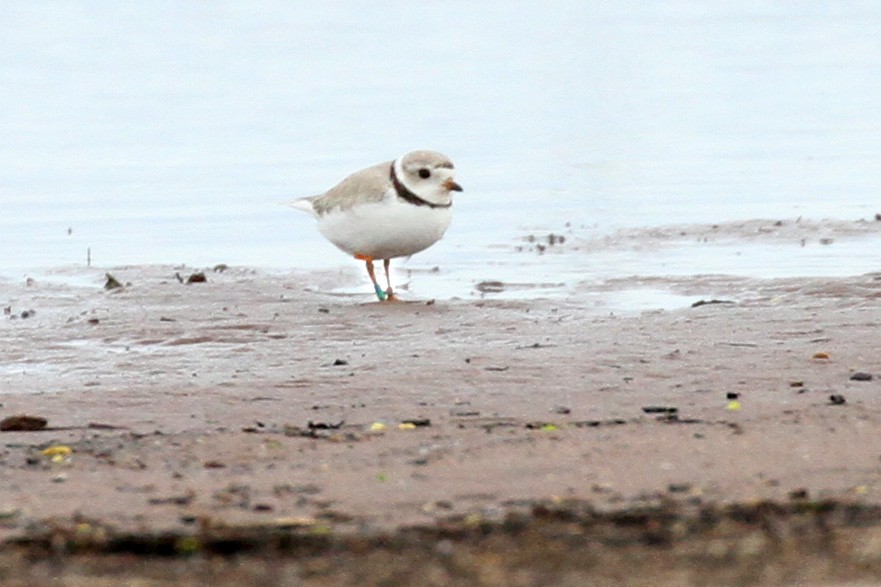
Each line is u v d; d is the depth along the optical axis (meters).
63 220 22.41
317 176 25.59
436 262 18.95
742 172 25.64
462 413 11.00
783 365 12.23
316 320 14.91
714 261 18.38
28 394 11.95
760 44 44.28
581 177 25.41
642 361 12.55
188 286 16.81
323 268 18.64
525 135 29.94
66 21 48.25
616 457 9.52
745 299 15.61
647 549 7.67
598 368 12.34
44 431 10.78
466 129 30.72
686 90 36.16
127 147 28.86
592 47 44.41
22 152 28.39
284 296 16.30
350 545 7.81
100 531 8.05
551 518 8.19
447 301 15.99
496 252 19.53
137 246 20.50
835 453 9.52
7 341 14.27
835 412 10.65
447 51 43.41
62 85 36.81
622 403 11.16
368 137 29.67
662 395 11.37
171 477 9.28
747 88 36.34
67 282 17.75
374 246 15.88
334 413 11.14
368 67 40.22
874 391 11.30
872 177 24.91
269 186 24.84
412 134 30.02
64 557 7.71
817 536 7.82
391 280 17.80
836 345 12.90
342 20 49.75
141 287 16.80
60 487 9.05
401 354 13.19
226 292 16.48
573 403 11.21
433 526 8.08
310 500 8.66
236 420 10.99
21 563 7.62
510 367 12.46
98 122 31.80
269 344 13.91
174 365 13.09
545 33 47.66
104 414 11.26
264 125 31.23
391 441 10.15
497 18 51.25
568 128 30.77
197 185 25.06
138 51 42.59
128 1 52.50
